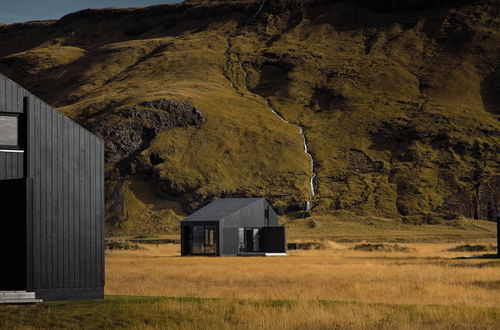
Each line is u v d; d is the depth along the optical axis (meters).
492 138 172.00
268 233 76.94
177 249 89.38
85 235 26.41
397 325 20.47
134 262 55.38
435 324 20.75
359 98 196.38
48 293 25.33
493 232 141.12
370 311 22.38
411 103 191.75
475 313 22.16
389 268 43.53
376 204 153.38
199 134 173.88
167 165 163.75
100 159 26.98
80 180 26.44
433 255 64.88
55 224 25.72
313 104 197.88
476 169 162.75
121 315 22.20
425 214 149.75
